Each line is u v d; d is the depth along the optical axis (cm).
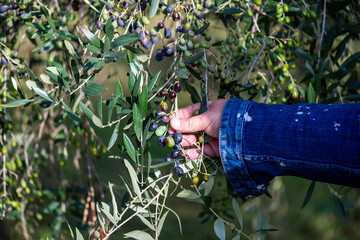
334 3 147
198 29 116
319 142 91
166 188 108
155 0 104
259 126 99
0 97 142
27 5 132
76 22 172
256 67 151
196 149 112
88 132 184
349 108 92
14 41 153
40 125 176
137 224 226
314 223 315
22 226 184
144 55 112
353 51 188
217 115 105
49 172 205
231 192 119
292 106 99
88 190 194
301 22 142
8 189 165
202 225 308
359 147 87
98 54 103
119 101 103
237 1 131
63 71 104
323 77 139
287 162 96
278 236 272
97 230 109
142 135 109
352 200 225
